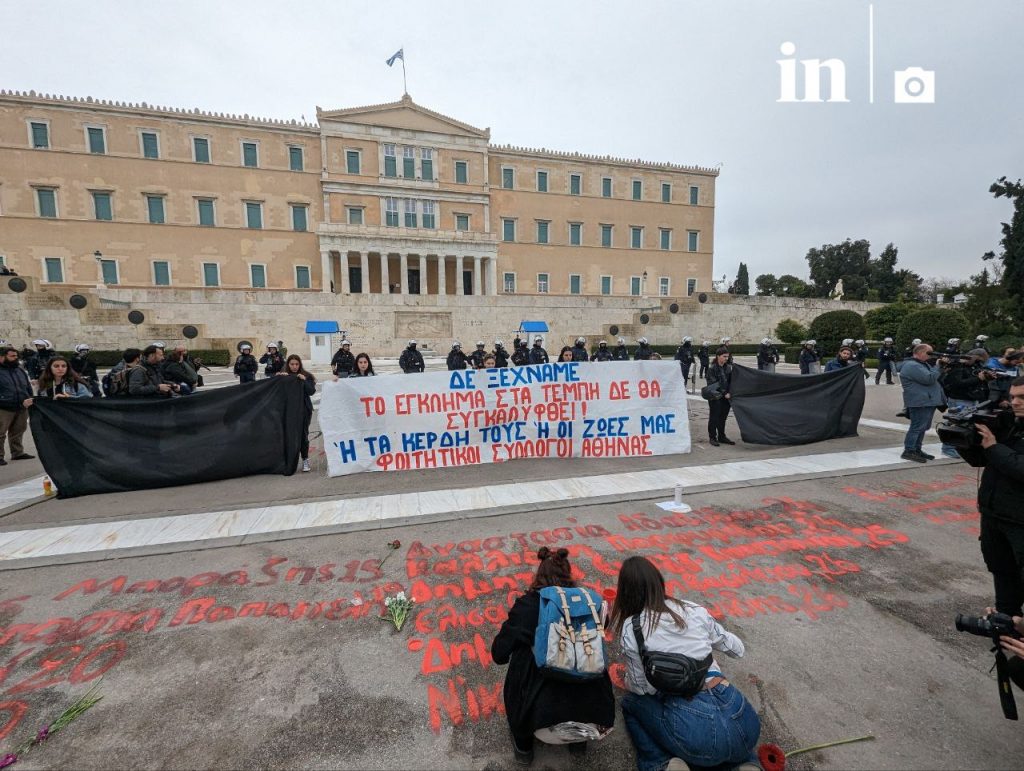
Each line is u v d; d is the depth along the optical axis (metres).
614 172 49.44
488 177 46.06
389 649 3.36
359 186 42.09
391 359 31.17
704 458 8.12
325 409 7.37
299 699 2.91
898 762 2.45
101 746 2.58
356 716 2.77
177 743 2.60
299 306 31.91
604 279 49.84
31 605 3.90
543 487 6.63
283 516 5.70
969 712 2.77
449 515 5.66
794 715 2.75
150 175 37.78
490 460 7.97
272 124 40.12
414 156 44.00
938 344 23.81
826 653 3.27
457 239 42.41
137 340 27.72
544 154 47.34
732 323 37.94
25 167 35.34
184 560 4.64
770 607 3.80
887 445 8.82
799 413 9.01
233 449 7.22
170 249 38.56
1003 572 3.05
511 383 7.99
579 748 2.53
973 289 27.94
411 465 7.68
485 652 3.33
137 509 6.00
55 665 3.21
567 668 2.24
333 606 3.87
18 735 2.66
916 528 5.24
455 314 34.59
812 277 79.31
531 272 47.78
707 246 52.97
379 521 5.50
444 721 2.74
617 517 5.58
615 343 35.06
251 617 3.73
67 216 36.28
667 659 2.28
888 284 70.81
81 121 36.25
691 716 2.18
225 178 39.47
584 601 2.42
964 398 9.15
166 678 3.09
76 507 6.12
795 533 5.13
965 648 3.32
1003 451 2.82
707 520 5.46
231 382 21.30
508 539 5.03
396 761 2.48
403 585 4.17
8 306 25.47
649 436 8.41
